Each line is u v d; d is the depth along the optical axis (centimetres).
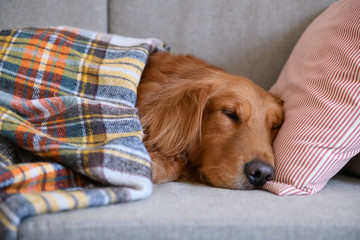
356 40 119
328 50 129
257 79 197
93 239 80
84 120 119
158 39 180
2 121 111
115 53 145
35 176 95
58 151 104
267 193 112
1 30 141
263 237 83
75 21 193
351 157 122
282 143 126
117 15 198
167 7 197
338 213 88
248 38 196
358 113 109
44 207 80
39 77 130
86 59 140
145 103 147
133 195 92
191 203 94
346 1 140
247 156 124
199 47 197
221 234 82
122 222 81
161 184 124
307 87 130
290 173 115
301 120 123
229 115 141
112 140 108
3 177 86
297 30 193
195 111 141
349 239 85
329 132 112
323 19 157
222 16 196
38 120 123
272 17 194
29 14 190
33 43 136
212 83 147
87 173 100
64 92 130
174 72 157
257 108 141
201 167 139
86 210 86
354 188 119
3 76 128
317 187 112
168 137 141
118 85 132
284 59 195
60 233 79
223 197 103
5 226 76
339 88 115
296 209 91
